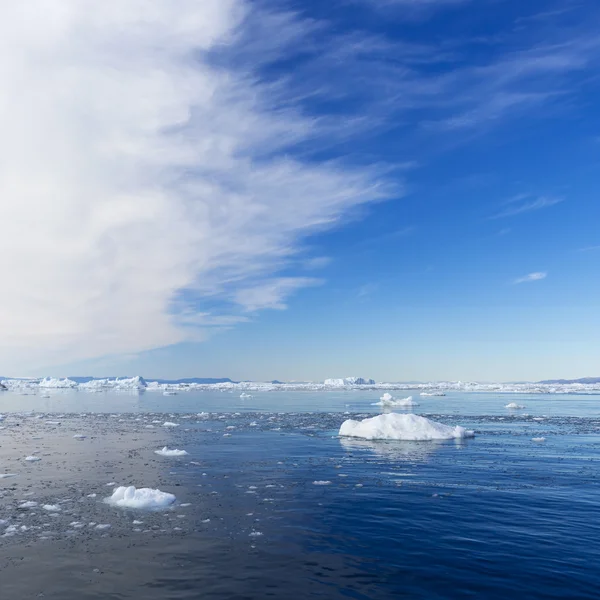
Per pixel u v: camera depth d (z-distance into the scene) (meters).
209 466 19.02
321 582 8.27
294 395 97.38
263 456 21.47
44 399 80.06
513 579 8.34
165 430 32.47
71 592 7.95
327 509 12.78
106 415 46.16
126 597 7.75
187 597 7.73
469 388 142.12
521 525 11.30
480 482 15.98
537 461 19.94
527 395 94.38
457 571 8.69
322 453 22.31
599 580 8.29
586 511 12.48
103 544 10.19
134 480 16.39
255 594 7.81
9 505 13.18
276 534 10.77
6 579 8.48
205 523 11.59
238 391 123.81
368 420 29.64
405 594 7.79
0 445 25.06
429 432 27.67
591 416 43.62
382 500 13.68
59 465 19.25
